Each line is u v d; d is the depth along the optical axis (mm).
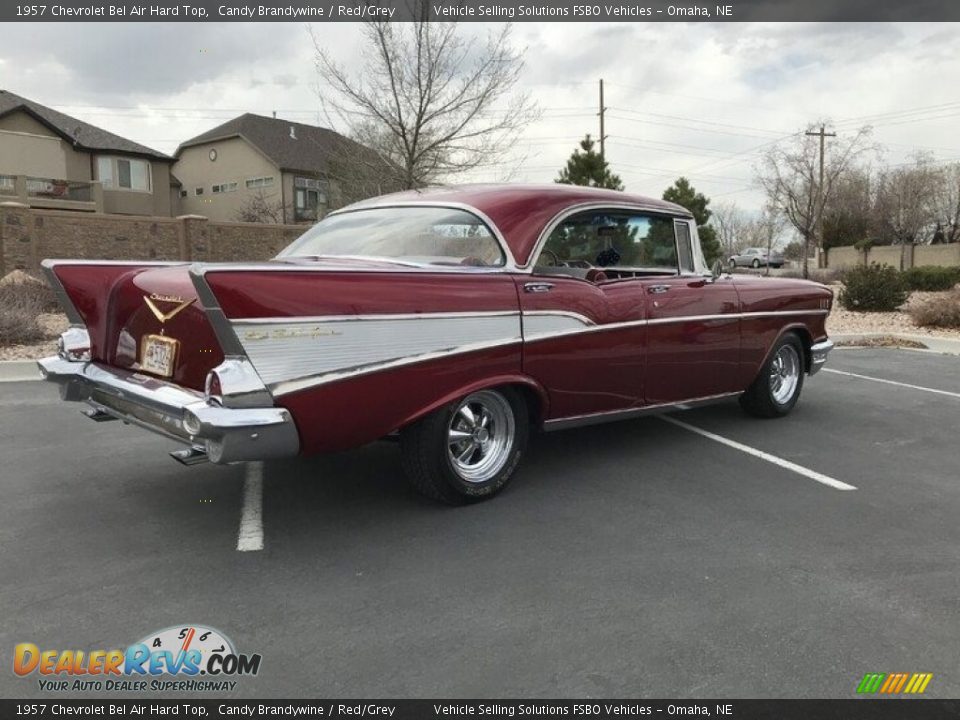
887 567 3504
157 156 36438
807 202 33562
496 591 3217
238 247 20547
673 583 3309
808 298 6469
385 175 18016
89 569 3402
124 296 4035
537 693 2516
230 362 3232
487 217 4359
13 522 3965
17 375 8352
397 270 3750
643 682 2576
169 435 3629
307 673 2619
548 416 4492
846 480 4832
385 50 16250
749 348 5855
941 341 11852
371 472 4848
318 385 3406
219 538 3770
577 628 2918
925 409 7078
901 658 2740
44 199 30672
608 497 4434
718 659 2713
